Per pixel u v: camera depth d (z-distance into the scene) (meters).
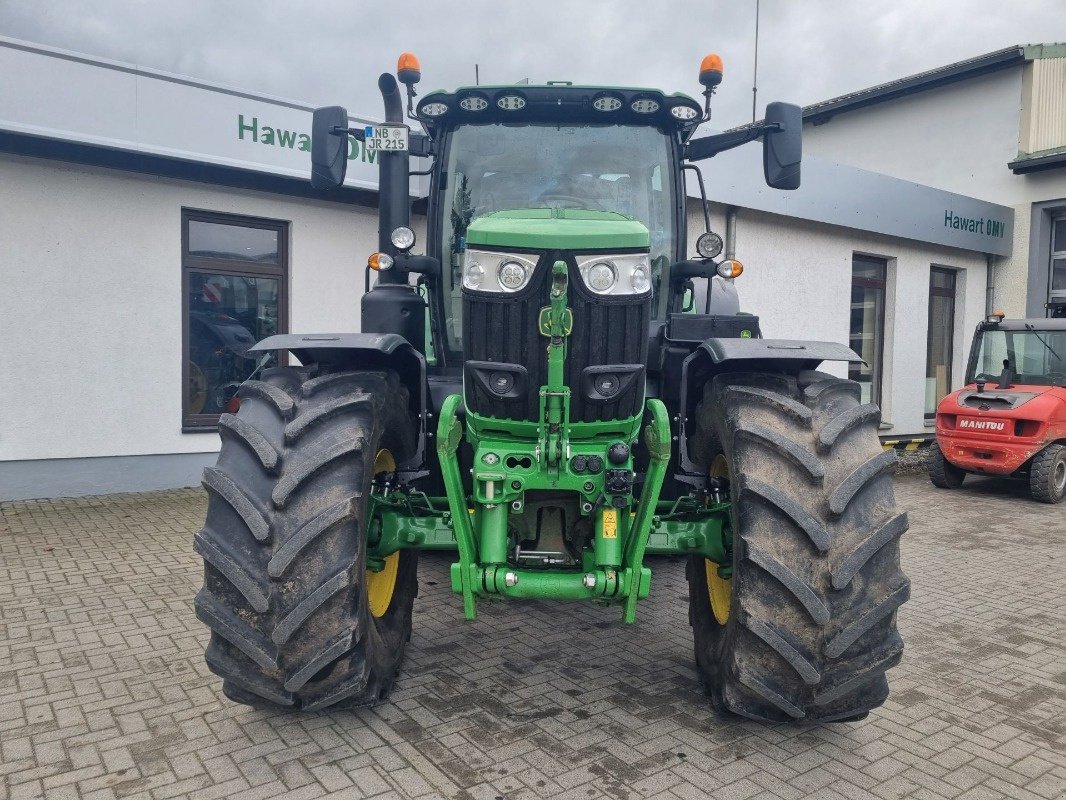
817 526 2.66
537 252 2.79
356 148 7.93
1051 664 3.94
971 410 8.76
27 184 6.70
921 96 13.95
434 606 4.62
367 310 3.85
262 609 2.61
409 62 3.74
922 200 11.11
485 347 2.90
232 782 2.71
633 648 3.97
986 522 7.46
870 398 11.55
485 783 2.71
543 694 3.42
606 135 3.89
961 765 2.91
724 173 8.66
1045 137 12.73
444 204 3.94
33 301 6.80
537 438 2.96
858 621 2.64
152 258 7.30
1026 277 12.67
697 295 4.65
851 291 10.91
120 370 7.23
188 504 6.97
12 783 2.70
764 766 2.85
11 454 6.82
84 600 4.58
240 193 7.70
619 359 2.88
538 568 3.10
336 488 2.73
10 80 6.19
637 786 2.70
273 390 3.01
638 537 2.93
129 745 2.96
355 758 2.87
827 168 9.81
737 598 2.74
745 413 2.94
